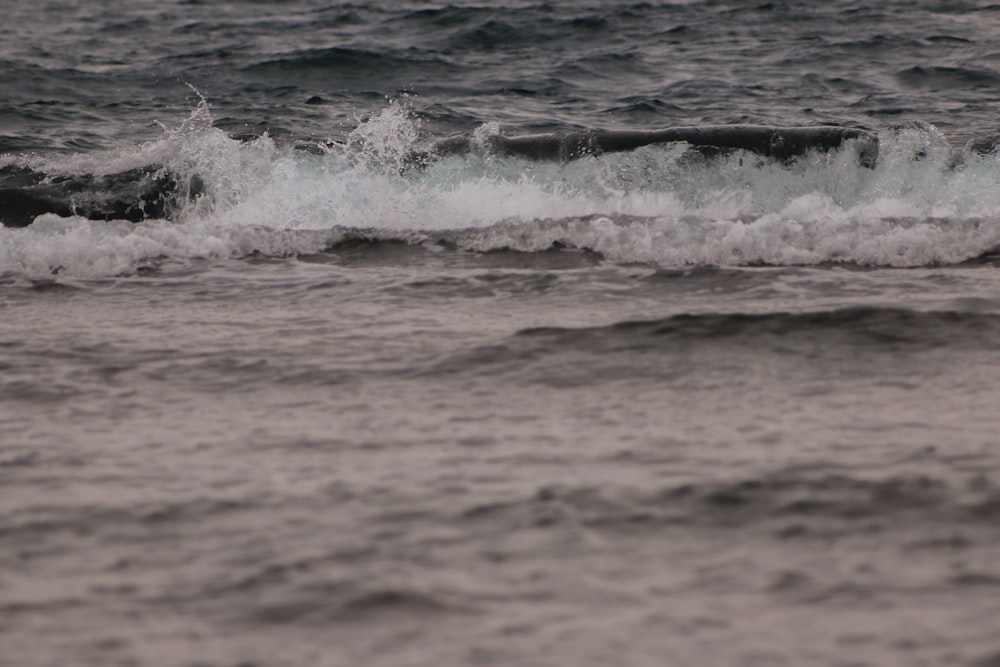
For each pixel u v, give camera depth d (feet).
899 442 53.72
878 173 109.91
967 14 262.88
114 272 95.91
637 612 38.34
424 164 113.60
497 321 78.59
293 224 107.86
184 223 106.83
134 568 42.39
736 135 112.16
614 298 84.64
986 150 111.96
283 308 84.12
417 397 62.90
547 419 58.70
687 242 97.76
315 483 50.34
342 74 206.39
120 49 243.81
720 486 48.60
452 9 285.02
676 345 70.59
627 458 52.44
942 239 97.09
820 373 65.46
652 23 261.85
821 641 36.22
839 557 42.06
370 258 99.35
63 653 36.40
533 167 112.16
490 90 190.19
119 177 114.01
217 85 198.39
